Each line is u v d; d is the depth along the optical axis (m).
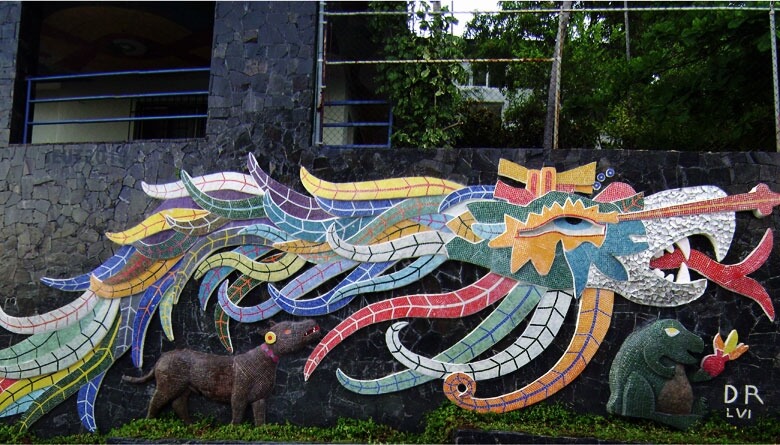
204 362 9.36
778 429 8.67
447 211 9.38
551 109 12.84
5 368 9.73
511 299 9.16
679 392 8.78
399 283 9.30
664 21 14.23
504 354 9.07
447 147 10.39
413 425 9.08
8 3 10.97
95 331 9.72
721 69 12.76
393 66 11.09
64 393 9.67
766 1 11.40
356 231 9.43
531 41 17.58
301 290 9.40
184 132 15.36
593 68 16.80
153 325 9.66
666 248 9.10
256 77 10.09
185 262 9.67
